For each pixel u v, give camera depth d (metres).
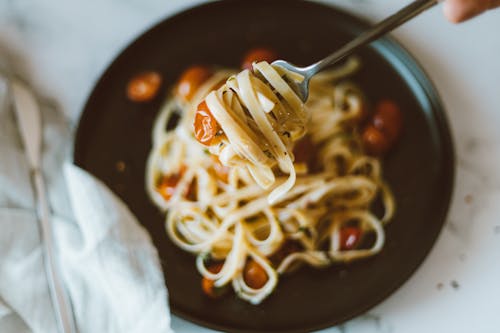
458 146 0.53
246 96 0.40
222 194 0.51
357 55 0.54
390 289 0.48
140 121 0.54
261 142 0.41
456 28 0.55
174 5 0.57
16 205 0.52
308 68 0.41
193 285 0.50
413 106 0.53
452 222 0.51
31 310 0.49
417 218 0.51
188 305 0.49
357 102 0.53
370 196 0.51
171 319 0.50
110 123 0.53
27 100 0.54
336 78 0.54
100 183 0.51
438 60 0.55
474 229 0.51
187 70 0.55
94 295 0.50
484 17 0.55
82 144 0.52
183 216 0.52
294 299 0.49
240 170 0.50
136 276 0.49
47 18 0.57
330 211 0.51
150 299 0.49
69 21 0.57
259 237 0.51
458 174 0.52
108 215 0.51
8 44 0.57
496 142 0.53
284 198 0.51
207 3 0.55
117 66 0.54
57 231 0.51
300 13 0.55
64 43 0.57
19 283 0.50
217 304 0.49
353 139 0.53
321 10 0.55
